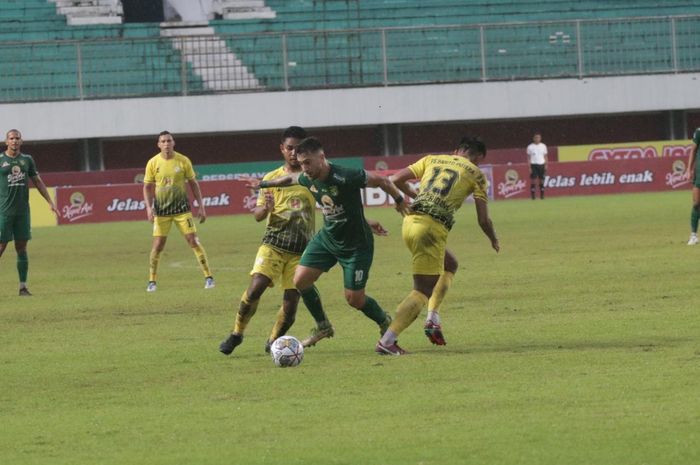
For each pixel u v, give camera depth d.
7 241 43.19
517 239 60.78
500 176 105.00
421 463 15.70
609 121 121.44
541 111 116.06
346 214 25.22
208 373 24.05
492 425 17.86
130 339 30.05
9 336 31.56
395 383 21.92
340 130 117.69
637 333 27.38
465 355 25.00
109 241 73.81
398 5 121.00
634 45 119.00
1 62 112.50
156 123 111.12
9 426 19.36
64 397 21.94
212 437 17.84
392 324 25.48
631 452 15.87
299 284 25.69
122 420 19.45
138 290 43.91
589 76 116.56
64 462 16.58
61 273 52.72
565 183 106.38
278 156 117.50
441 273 25.73
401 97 114.12
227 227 82.44
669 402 19.03
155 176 43.31
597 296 35.56
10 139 43.03
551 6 122.31
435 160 26.38
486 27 117.62
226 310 36.22
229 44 116.38
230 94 111.81
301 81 115.38
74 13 117.44
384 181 25.22
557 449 16.19
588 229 65.31
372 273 46.75
